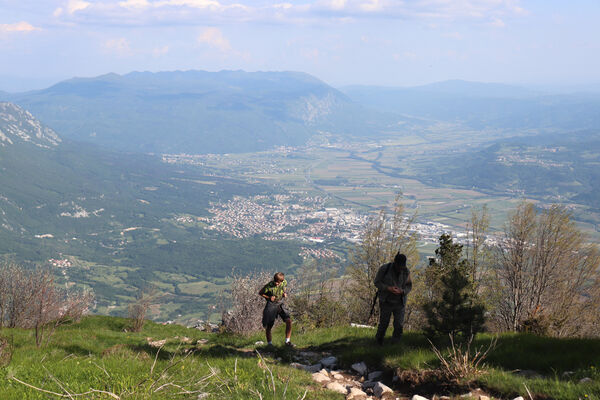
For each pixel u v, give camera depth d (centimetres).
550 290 3058
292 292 2191
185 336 2278
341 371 944
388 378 861
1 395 593
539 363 801
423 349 956
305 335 1451
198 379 762
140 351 1100
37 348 1175
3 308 1689
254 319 1788
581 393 612
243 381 746
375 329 1473
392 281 1086
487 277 2867
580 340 928
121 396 587
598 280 2981
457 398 683
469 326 1040
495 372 751
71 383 664
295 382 788
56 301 1802
